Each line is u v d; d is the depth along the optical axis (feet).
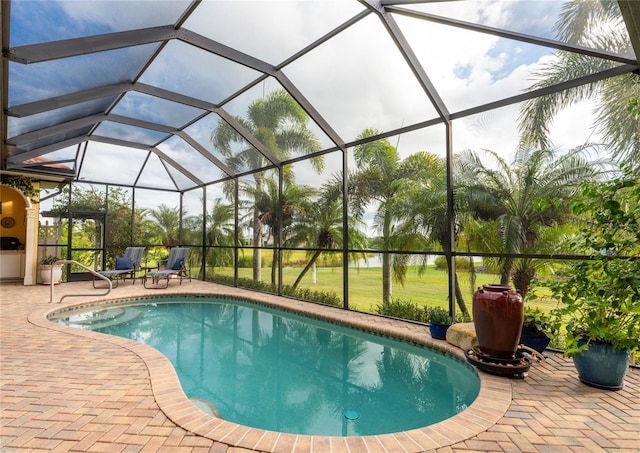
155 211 42.04
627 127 15.07
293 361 15.83
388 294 26.40
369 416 10.85
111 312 24.70
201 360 16.02
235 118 27.14
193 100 23.63
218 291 30.35
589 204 10.36
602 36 12.35
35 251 32.81
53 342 14.99
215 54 17.79
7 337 15.70
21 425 8.32
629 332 9.63
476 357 12.44
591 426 8.52
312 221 32.04
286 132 28.07
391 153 26.99
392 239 24.68
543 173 18.83
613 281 9.27
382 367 14.93
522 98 14.78
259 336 19.67
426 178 23.80
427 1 13.35
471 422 8.68
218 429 8.21
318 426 10.28
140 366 12.30
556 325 11.80
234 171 34.37
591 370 10.79
